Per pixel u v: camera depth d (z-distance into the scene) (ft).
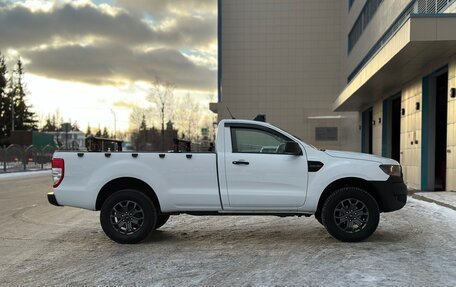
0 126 206.90
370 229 23.50
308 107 132.16
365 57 89.40
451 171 43.91
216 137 24.23
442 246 22.77
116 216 24.03
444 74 49.16
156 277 18.26
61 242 24.90
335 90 131.75
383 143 71.67
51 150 121.90
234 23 134.51
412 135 54.85
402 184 24.31
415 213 32.65
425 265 19.42
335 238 24.27
